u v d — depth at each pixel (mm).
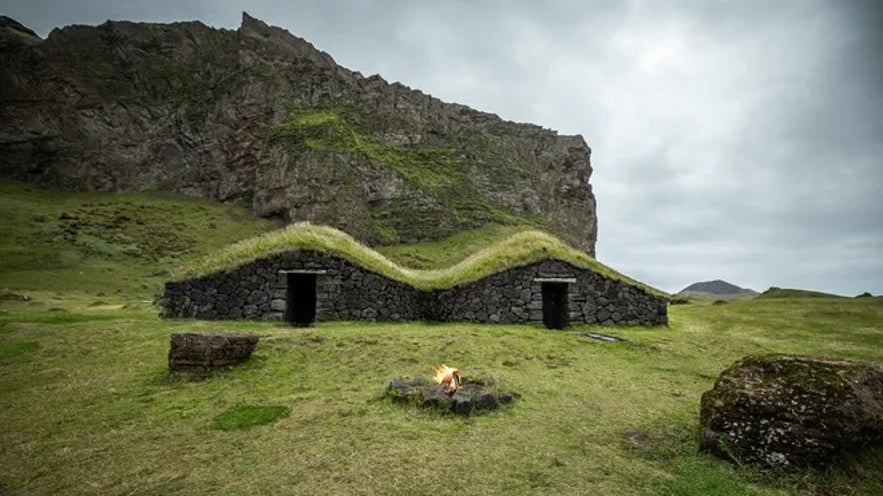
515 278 22625
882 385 7523
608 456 7281
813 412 6906
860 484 6332
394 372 12320
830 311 27266
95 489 6484
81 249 76125
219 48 155375
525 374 12633
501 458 7172
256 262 21422
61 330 16438
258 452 7492
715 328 24000
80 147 120562
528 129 171375
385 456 7234
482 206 129750
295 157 111750
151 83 140125
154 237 90125
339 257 22141
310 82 141875
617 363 14422
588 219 155750
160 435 8305
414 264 93750
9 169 112312
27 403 10102
